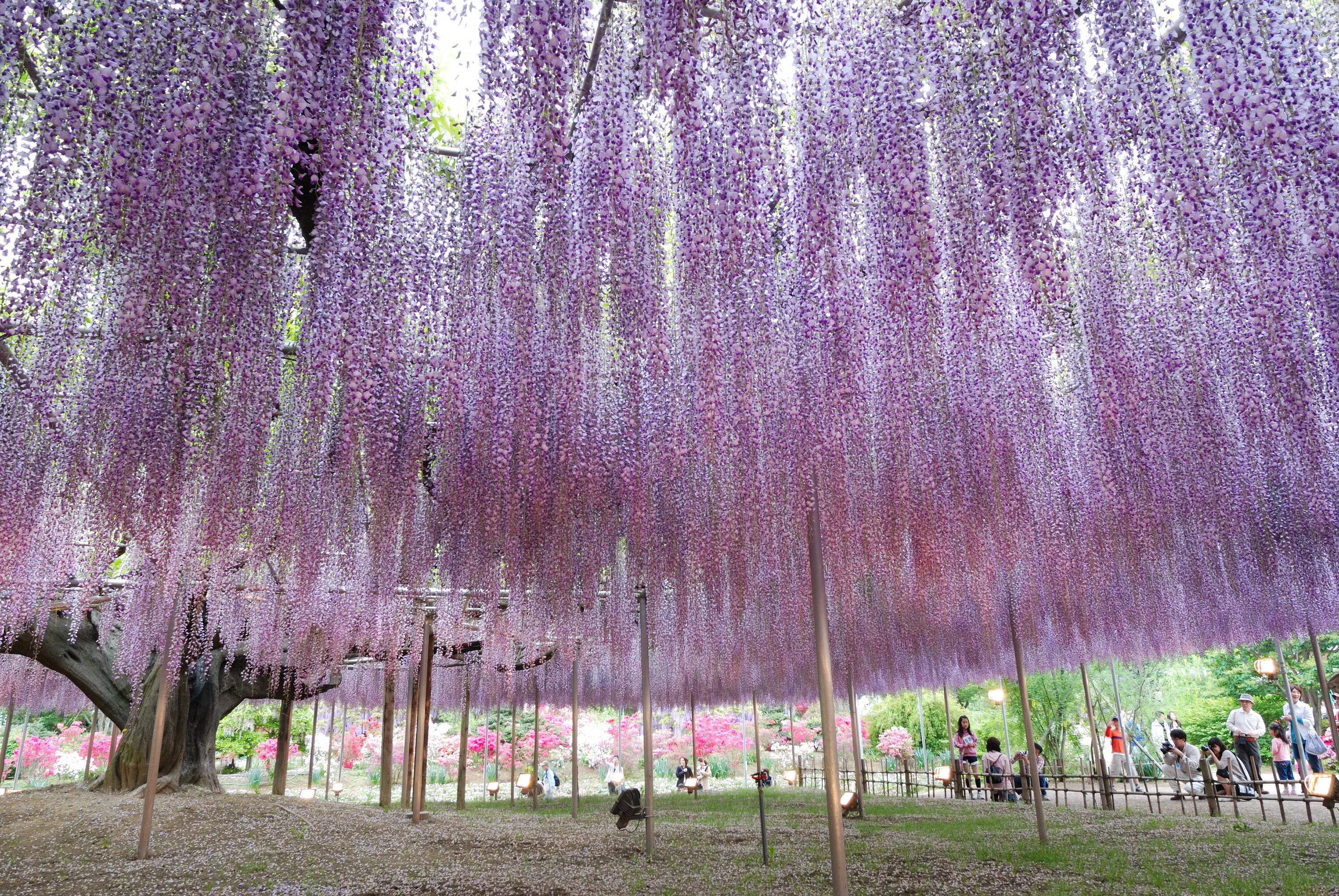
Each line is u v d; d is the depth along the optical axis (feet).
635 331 13.08
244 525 13.92
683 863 20.75
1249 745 36.42
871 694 55.77
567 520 16.78
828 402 13.67
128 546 20.81
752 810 37.76
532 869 19.90
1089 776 39.06
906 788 50.03
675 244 13.57
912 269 10.86
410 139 11.03
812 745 81.10
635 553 20.12
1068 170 9.93
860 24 11.28
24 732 65.92
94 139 8.87
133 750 32.07
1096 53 10.09
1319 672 28.73
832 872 13.09
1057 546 21.94
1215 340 16.71
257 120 9.59
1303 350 14.90
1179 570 25.80
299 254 13.88
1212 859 19.07
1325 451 18.31
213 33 8.75
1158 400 16.87
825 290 13.17
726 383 13.96
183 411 11.85
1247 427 19.03
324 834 25.02
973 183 10.92
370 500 15.55
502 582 21.90
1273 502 22.06
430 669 43.11
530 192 12.53
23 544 15.84
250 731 69.21
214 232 10.11
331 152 9.22
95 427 12.98
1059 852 20.80
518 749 75.51
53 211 9.02
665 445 16.33
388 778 37.99
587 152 12.80
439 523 18.58
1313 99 9.12
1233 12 8.56
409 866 20.38
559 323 13.48
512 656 33.53
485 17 9.45
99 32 8.58
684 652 30.22
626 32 10.91
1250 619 31.71
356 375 11.28
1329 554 23.88
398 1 9.83
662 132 11.91
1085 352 18.25
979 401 17.07
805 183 11.78
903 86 10.59
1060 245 9.44
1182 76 9.83
